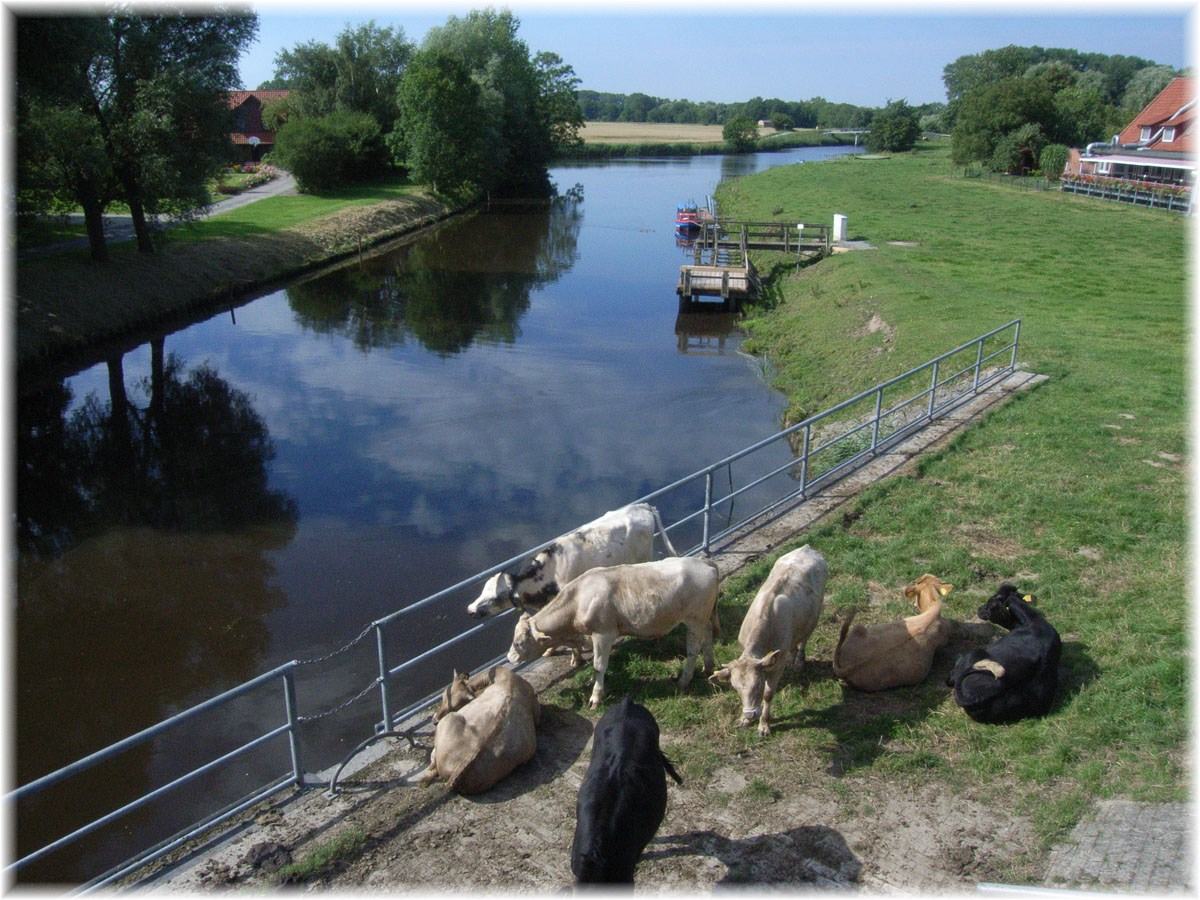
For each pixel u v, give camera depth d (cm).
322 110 7462
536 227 5916
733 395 2405
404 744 744
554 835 628
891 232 4269
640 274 4247
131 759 1036
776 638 726
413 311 3475
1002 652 740
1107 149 6644
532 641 791
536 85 8444
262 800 676
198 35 3192
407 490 1808
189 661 1241
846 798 653
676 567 764
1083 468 1278
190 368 2708
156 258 3412
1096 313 2472
